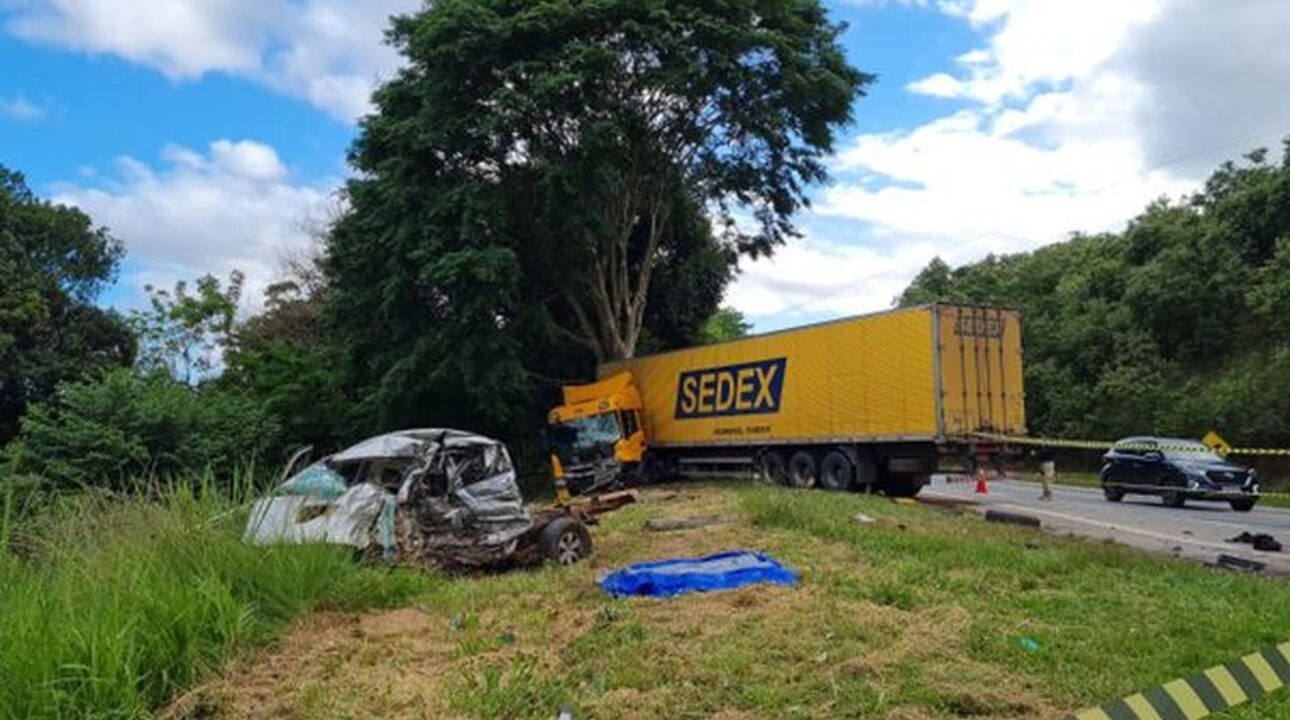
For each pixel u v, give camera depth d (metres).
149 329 38.75
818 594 8.72
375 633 7.67
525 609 8.74
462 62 25.70
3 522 6.86
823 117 28.70
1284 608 8.23
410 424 28.80
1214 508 21.91
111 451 20.88
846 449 21.08
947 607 8.19
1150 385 37.25
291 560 8.39
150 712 5.62
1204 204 43.06
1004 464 19.20
